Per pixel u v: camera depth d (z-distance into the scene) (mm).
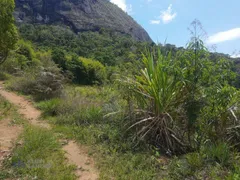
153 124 4965
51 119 6984
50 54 20062
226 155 4000
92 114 6473
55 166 3988
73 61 20703
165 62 4930
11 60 17531
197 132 4797
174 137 4691
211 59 4852
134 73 5699
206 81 4594
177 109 4871
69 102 7891
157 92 4836
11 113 7363
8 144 4918
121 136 5129
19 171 3746
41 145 4793
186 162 3994
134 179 3619
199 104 4527
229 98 4469
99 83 19656
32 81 10773
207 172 3684
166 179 3596
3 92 10484
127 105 5637
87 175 3844
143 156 4316
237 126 4602
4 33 12188
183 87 4832
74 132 5766
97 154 4590
